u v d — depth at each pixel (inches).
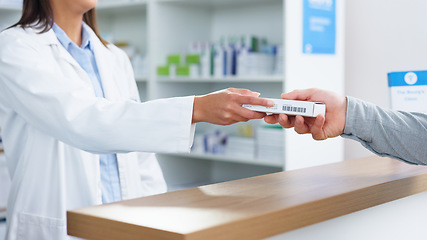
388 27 114.5
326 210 34.6
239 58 127.0
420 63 109.7
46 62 55.4
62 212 57.4
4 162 125.4
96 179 59.0
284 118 41.8
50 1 60.8
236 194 36.4
